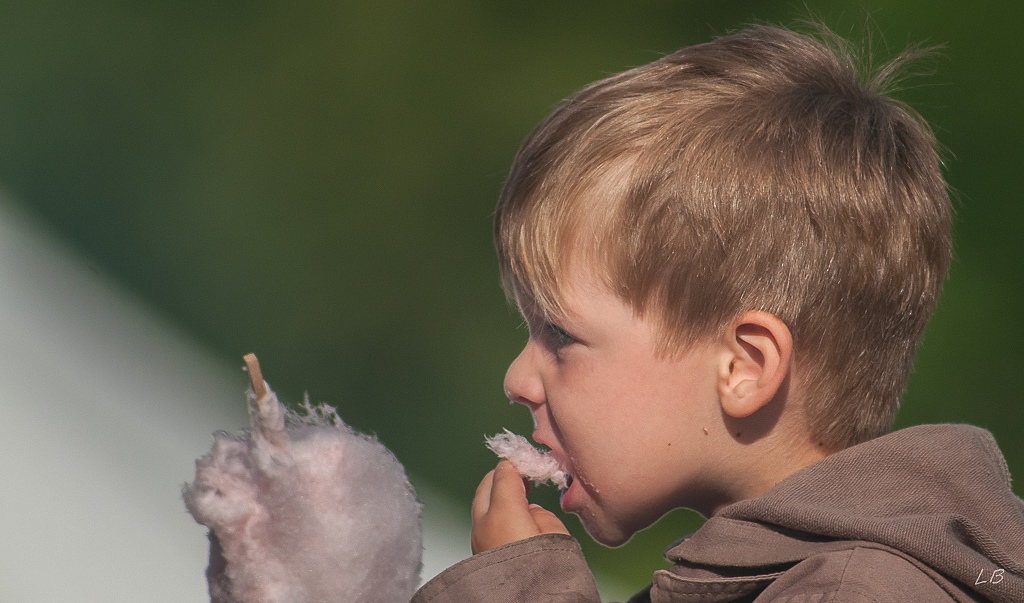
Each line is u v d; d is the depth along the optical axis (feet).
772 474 18.97
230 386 67.21
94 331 68.85
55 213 93.25
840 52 22.49
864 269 18.60
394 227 94.84
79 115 102.68
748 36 21.22
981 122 83.51
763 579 16.88
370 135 102.58
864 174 18.89
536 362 20.34
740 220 18.42
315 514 17.72
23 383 58.03
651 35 104.94
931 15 86.74
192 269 89.30
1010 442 69.67
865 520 16.20
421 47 106.52
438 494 63.87
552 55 105.60
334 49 107.55
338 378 79.51
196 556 46.80
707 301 18.47
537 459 20.58
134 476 52.11
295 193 98.17
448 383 79.36
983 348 74.38
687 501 19.58
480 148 101.76
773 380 18.12
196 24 109.50
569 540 18.86
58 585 43.55
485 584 18.16
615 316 18.92
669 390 18.83
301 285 89.10
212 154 102.12
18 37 108.17
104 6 109.50
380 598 18.01
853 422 18.97
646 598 21.52
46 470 50.78
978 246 79.71
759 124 19.11
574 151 19.38
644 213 18.65
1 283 72.90
